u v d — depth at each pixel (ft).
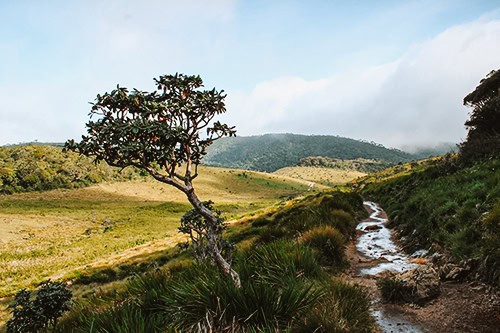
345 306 14.20
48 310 26.02
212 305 12.37
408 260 29.84
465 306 16.17
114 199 463.01
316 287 15.39
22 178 435.53
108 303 18.02
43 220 311.47
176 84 13.98
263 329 10.89
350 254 33.60
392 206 70.23
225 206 425.28
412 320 16.06
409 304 18.07
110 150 12.95
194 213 28.99
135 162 13.37
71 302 26.53
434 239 29.32
